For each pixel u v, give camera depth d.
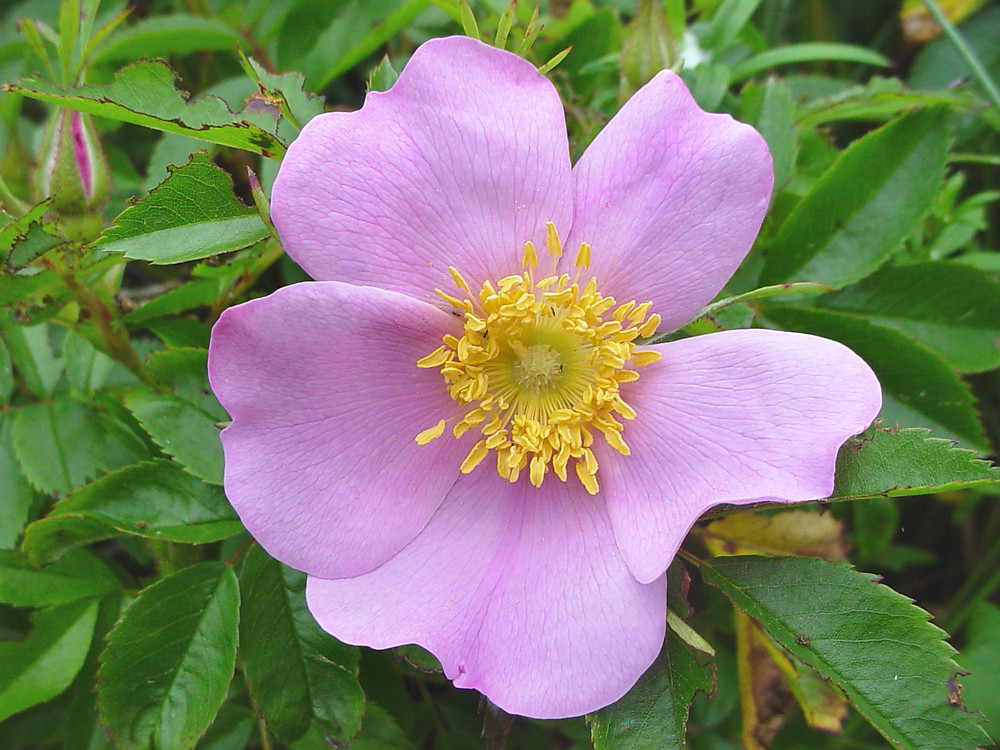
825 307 0.13
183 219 0.10
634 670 0.09
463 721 0.13
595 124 0.12
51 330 0.14
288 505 0.09
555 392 0.12
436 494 0.10
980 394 0.18
